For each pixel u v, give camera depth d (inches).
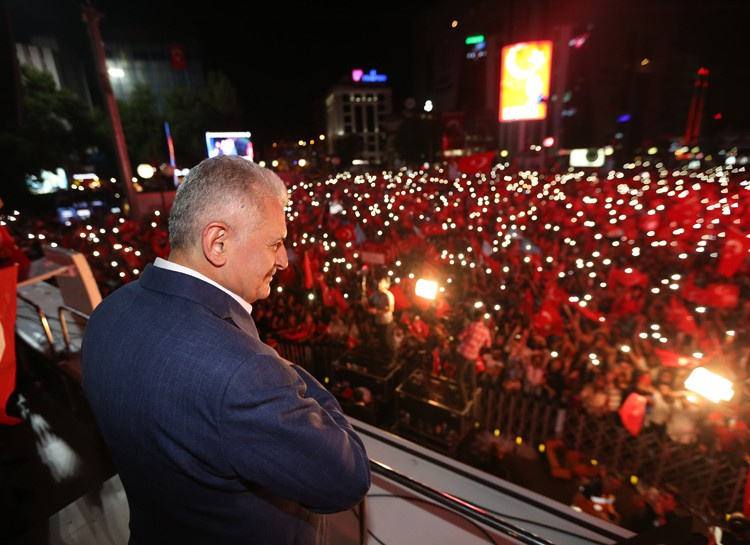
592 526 97.0
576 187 1011.9
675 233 572.4
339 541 94.6
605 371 301.6
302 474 37.1
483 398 327.0
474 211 755.4
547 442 295.6
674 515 232.8
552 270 474.3
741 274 419.5
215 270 42.3
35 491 141.4
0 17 149.7
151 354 37.3
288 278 493.7
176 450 37.0
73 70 2573.8
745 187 864.3
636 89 2265.0
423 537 96.2
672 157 2011.6
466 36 3331.7
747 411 241.8
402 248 541.3
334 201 986.7
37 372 205.6
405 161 2348.7
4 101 155.5
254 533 42.3
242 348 37.6
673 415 258.8
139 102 1815.9
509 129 2496.3
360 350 376.2
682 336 332.5
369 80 4840.1
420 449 120.0
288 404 36.6
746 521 145.0
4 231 158.4
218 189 40.7
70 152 1546.5
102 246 626.5
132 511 47.0
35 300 256.1
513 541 95.3
